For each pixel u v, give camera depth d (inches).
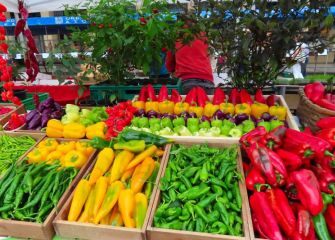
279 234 58.5
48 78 188.7
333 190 65.9
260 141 78.0
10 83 110.0
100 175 78.6
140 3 145.6
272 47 102.9
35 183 75.2
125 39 112.5
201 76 153.9
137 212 67.4
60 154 89.2
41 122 111.2
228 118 104.0
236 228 62.3
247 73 120.7
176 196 71.2
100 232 64.1
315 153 70.3
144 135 92.7
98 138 91.7
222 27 107.0
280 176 68.0
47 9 173.3
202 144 92.1
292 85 151.5
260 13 99.3
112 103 145.3
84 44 134.4
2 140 101.7
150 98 125.2
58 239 66.4
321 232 60.0
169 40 121.3
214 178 73.7
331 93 114.3
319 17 96.7
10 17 230.2
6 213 68.7
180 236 60.9
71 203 70.2
